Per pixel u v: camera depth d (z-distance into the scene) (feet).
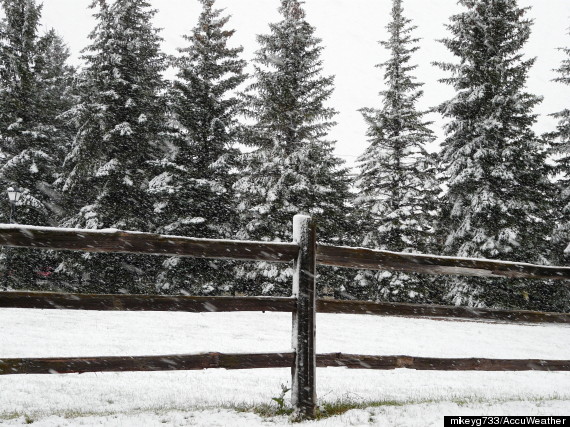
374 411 12.85
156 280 73.05
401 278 69.51
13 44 80.07
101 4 73.92
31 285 72.33
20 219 76.13
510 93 68.69
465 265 14.24
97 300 10.61
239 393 16.92
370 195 75.15
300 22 73.61
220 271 70.95
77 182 72.23
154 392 16.78
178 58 74.79
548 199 75.25
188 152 73.77
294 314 12.69
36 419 11.22
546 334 53.88
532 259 69.05
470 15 69.77
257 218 69.77
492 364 14.20
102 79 71.46
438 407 13.56
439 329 53.67
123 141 70.13
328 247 12.94
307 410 12.08
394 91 76.59
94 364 10.52
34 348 26.81
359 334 45.52
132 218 69.05
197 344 33.09
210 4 76.59
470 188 68.13
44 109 84.07
